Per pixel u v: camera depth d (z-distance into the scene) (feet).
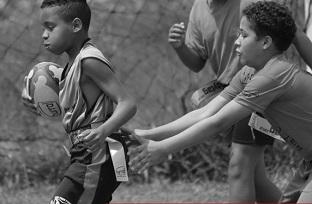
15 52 65.92
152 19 68.28
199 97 43.86
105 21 67.56
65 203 35.24
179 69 65.46
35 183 58.44
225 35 42.75
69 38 36.04
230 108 34.58
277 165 58.54
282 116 35.27
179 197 54.54
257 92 34.30
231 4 42.70
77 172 35.50
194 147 59.88
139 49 68.39
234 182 42.93
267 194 44.65
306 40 39.17
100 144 34.73
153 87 65.62
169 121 63.72
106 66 35.06
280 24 34.63
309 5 49.16
